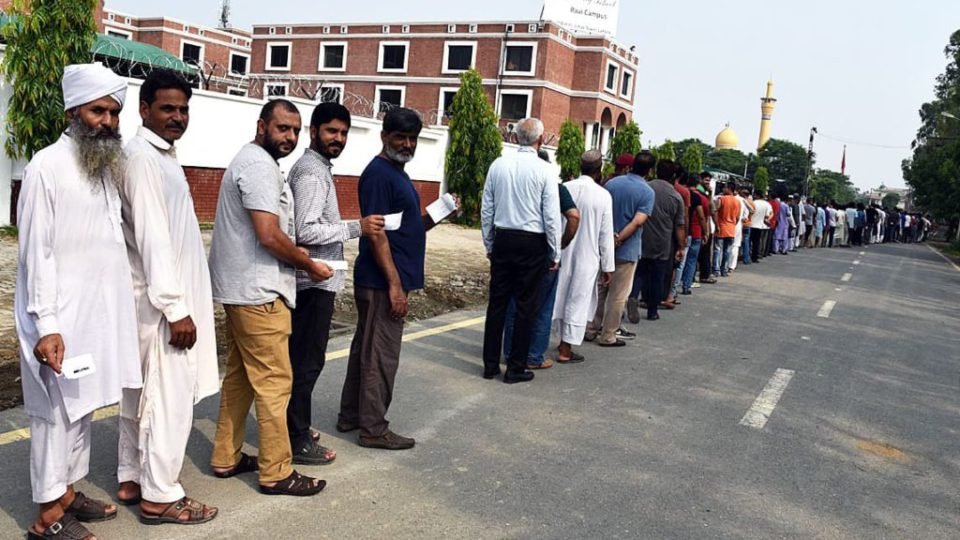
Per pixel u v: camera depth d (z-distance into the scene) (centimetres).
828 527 400
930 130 5684
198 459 428
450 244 1611
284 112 363
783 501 428
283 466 390
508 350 688
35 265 293
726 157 9850
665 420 554
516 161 590
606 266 698
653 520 392
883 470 488
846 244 2861
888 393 671
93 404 313
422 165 2067
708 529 387
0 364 545
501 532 367
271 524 359
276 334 376
